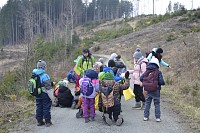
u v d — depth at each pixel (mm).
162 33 47438
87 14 133750
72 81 10711
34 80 7641
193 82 14805
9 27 99688
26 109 9750
